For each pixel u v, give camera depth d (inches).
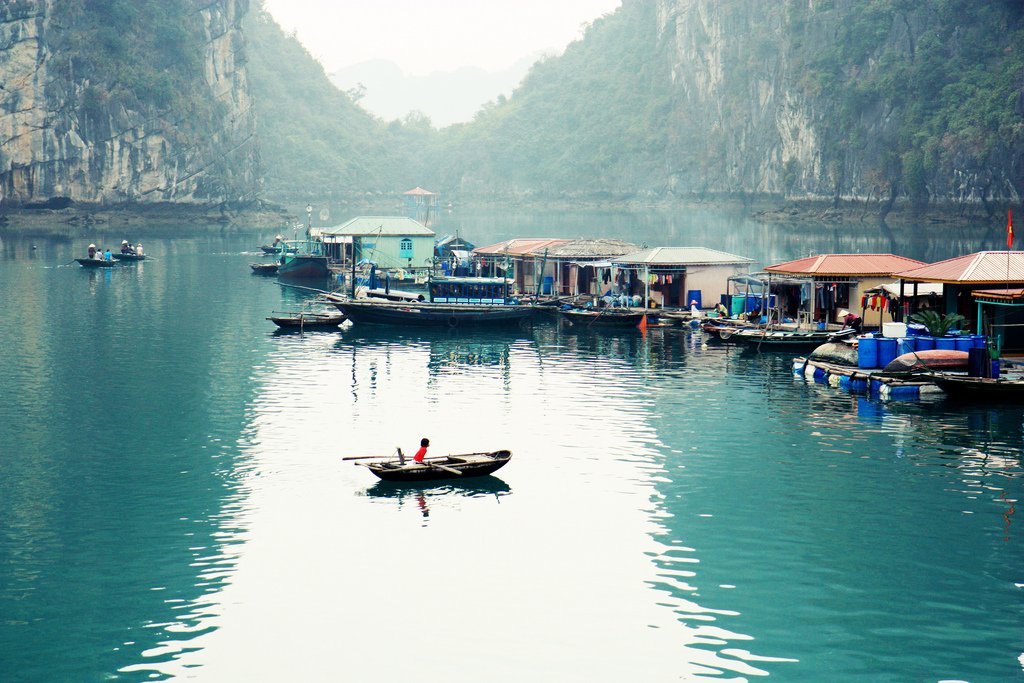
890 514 1400.1
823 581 1197.7
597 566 1244.5
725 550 1289.4
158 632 1088.8
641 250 3563.0
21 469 1620.3
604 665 1019.9
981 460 1628.9
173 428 1876.2
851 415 1927.9
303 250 6097.4
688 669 1011.3
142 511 1432.1
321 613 1129.4
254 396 2149.4
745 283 3139.8
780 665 1016.9
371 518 1406.3
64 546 1307.8
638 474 1588.3
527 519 1400.1
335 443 1775.3
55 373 2389.3
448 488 1530.5
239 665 1024.2
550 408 2027.6
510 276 4050.2
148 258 6077.8
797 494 1486.2
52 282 4557.1
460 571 1232.8
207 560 1266.0
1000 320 2236.7
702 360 2578.7
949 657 1029.2
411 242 5012.3
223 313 3545.8
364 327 3216.0
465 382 2301.9
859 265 2832.2
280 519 1403.8
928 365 2110.0
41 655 1043.3
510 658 1033.5
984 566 1232.8
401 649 1053.2
